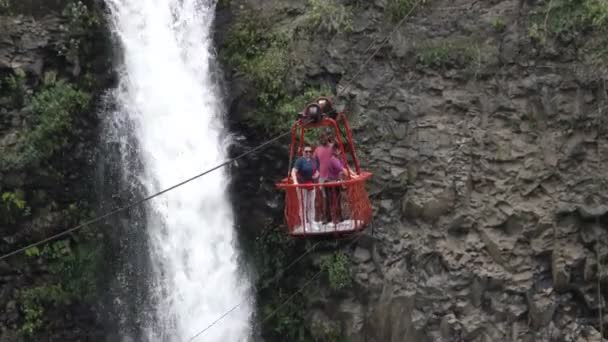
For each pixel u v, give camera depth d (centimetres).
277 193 2369
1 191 2141
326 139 1852
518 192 2220
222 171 2398
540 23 2289
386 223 2281
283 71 2394
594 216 2145
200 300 2317
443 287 2219
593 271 2139
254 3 2512
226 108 2419
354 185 1781
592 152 2200
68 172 2247
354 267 2277
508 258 2200
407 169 2288
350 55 2386
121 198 2312
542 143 2233
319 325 2286
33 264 2177
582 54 2242
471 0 2381
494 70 2303
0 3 2222
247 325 2355
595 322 2145
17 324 2150
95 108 2311
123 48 2391
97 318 2261
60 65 2270
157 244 2314
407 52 2358
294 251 2356
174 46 2470
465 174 2255
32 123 2188
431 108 2312
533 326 2161
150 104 2394
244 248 2391
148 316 2286
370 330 2247
